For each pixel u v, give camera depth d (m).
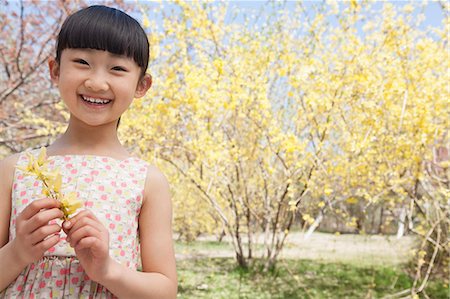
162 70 4.49
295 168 3.95
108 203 0.98
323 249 8.11
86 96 0.95
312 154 3.64
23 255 0.81
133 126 4.29
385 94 3.73
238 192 5.46
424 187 4.30
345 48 4.12
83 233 0.79
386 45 4.15
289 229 5.52
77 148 1.04
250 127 4.84
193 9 4.24
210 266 6.62
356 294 5.17
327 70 4.35
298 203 4.39
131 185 1.02
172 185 5.10
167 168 5.43
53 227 0.80
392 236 7.37
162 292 0.94
